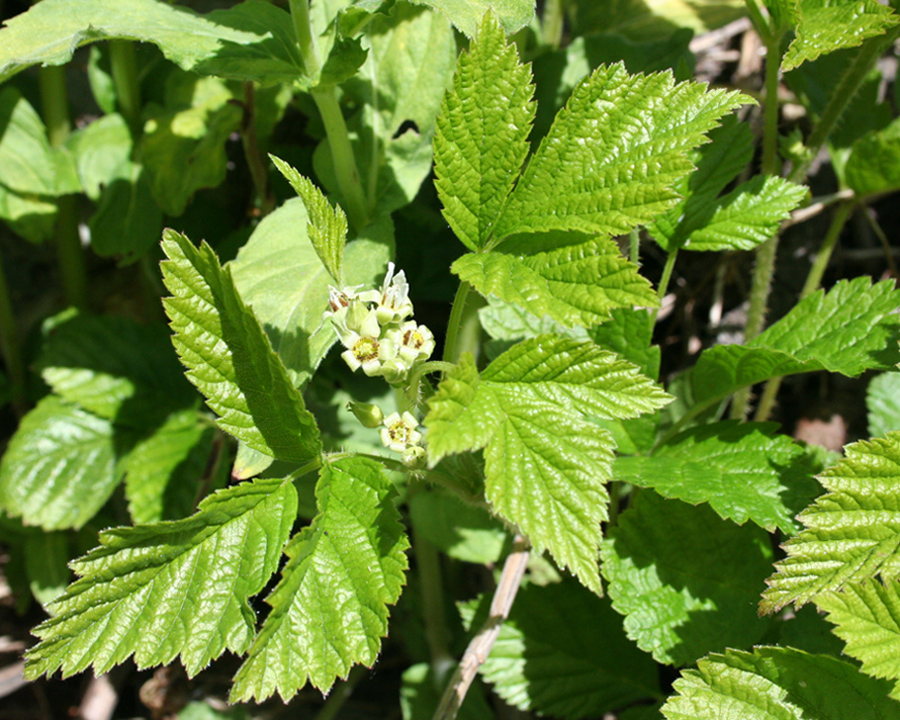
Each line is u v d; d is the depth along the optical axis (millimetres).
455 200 161
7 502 285
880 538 157
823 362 185
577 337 219
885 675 153
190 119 288
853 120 278
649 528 203
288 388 146
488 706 278
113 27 201
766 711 166
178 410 304
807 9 188
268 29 214
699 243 209
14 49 192
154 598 146
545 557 262
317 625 142
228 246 305
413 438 158
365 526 148
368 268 206
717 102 151
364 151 237
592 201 152
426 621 288
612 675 233
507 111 156
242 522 151
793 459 188
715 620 195
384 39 235
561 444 141
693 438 207
